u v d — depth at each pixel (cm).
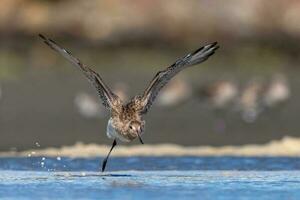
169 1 4488
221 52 4303
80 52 4294
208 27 4438
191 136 2280
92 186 1177
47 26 4428
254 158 1565
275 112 2880
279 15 4441
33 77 3556
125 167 1444
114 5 4488
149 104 1212
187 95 2959
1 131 2339
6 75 3606
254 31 4422
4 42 4294
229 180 1246
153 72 3819
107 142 2109
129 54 4288
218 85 2933
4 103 2922
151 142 2128
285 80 3556
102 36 4397
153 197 1083
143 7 4475
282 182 1225
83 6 4500
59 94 3152
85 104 2709
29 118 2627
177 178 1273
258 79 3659
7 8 4428
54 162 1511
